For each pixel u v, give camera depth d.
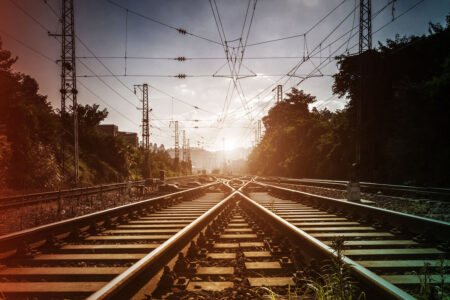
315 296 2.89
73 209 10.79
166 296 2.92
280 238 5.05
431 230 5.26
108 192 18.92
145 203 8.94
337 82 27.98
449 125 18.45
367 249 4.70
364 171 25.09
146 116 42.59
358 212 7.62
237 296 2.96
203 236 4.98
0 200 11.92
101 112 42.53
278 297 2.94
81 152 30.59
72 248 4.70
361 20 15.51
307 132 42.72
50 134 26.16
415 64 23.80
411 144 19.84
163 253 3.52
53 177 22.25
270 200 12.45
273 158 56.50
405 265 3.83
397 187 16.66
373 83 25.11
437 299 2.79
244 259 4.20
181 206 10.52
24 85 39.06
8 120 20.31
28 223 8.45
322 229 6.12
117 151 37.38
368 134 25.17
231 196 11.27
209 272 3.63
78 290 3.04
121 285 2.49
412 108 19.81
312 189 20.44
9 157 18.67
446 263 3.95
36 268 3.80
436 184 17.86
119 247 4.70
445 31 22.34
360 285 2.86
